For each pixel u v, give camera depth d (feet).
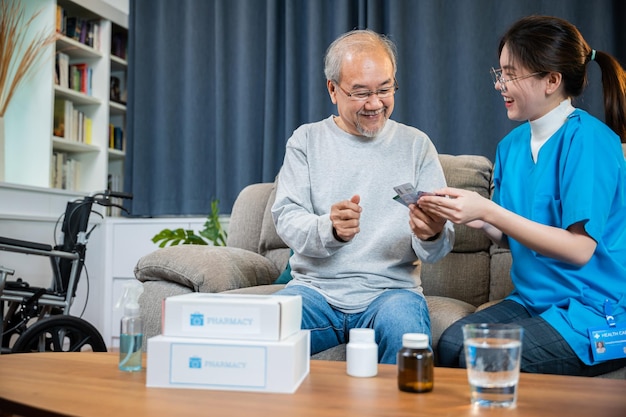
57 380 3.18
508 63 4.92
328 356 4.92
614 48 9.54
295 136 5.64
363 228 5.23
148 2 13.20
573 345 4.31
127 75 13.39
